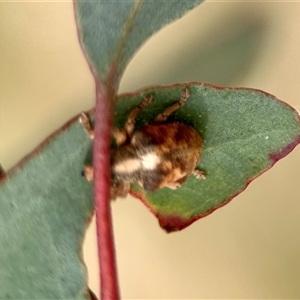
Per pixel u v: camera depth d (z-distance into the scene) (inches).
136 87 2.6
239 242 3.0
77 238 2.2
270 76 2.6
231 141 2.3
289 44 2.6
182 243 3.0
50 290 2.2
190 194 2.4
